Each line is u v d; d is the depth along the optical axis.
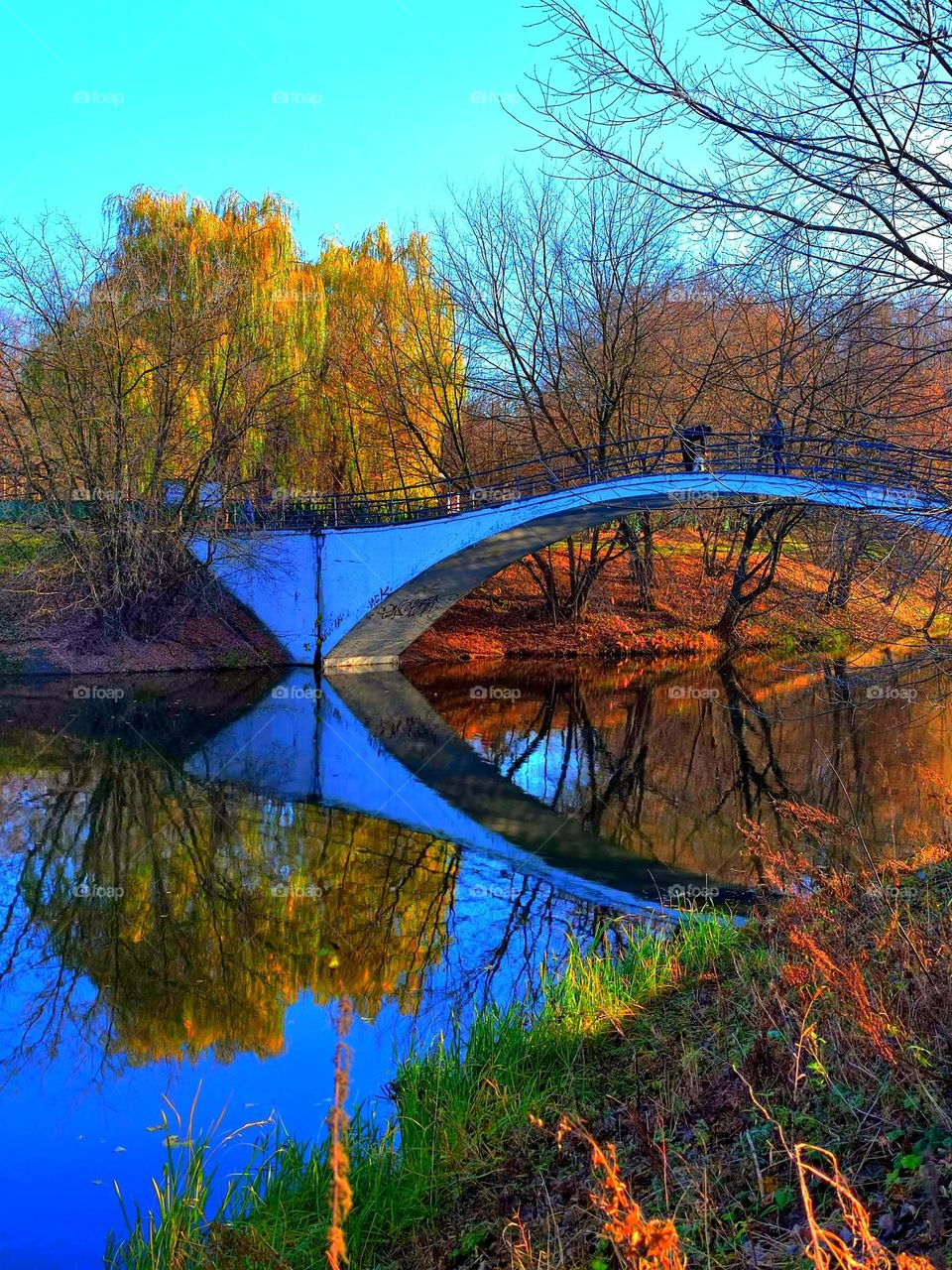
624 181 5.02
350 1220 4.38
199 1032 7.03
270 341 27.94
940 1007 4.19
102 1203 5.04
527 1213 4.22
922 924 5.20
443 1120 5.21
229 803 14.04
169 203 27.28
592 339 28.72
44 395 23.95
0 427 24.55
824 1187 3.53
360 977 8.02
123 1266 4.46
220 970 8.21
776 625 30.17
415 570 25.36
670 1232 2.58
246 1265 4.06
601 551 37.06
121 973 8.16
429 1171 4.82
